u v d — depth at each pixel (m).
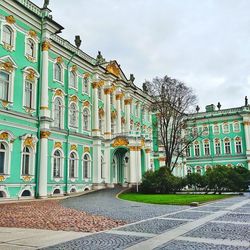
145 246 8.30
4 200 24.48
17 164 26.20
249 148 64.88
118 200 25.83
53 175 31.03
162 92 43.25
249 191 42.66
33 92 29.02
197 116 71.69
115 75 44.16
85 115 38.09
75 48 36.66
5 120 25.39
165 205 21.30
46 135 29.02
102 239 9.35
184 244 8.52
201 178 37.41
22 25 28.42
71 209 18.56
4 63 25.91
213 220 13.33
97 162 38.06
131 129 49.38
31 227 11.87
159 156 54.81
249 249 7.93
